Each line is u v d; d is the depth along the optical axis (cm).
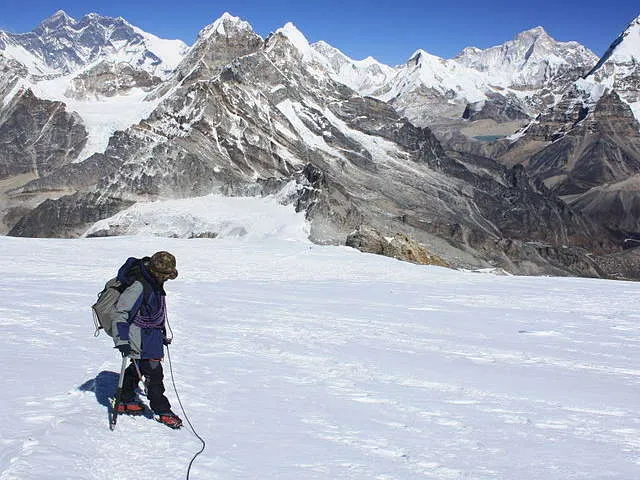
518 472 537
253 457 529
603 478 533
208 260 3434
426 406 745
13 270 2498
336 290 2348
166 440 554
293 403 709
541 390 876
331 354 1038
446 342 1278
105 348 928
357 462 533
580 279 3522
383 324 1482
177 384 755
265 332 1237
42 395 646
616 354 1259
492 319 1736
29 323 1148
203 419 626
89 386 691
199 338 1118
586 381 970
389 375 905
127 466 487
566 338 1456
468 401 784
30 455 475
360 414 686
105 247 3844
